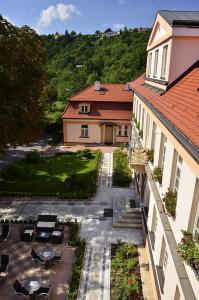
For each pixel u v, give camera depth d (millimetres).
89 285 11883
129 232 15453
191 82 10852
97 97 32531
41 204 18234
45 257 12727
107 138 32594
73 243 14234
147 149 14445
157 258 10938
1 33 15047
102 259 13383
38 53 17750
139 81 23344
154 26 15227
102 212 17359
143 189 17172
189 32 11734
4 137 16594
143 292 11438
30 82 17219
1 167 25641
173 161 9305
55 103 53000
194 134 6551
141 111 18953
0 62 15234
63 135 32844
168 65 12328
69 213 17219
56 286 11891
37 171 23906
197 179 6883
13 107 15266
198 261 6324
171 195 9094
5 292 11555
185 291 6832
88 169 24328
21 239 14602
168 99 11094
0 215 16984
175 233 8617
